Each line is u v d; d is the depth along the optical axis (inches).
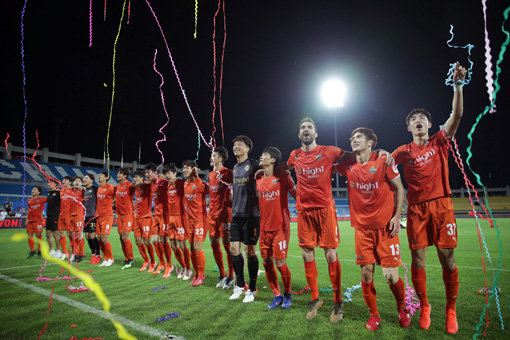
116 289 164.7
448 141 114.6
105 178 242.5
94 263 251.1
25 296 150.6
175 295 152.2
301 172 126.5
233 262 147.9
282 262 131.0
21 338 101.9
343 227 713.0
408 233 115.6
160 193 206.4
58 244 293.3
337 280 115.3
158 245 209.5
